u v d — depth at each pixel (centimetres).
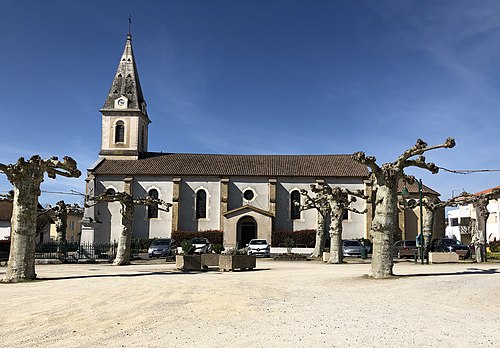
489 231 6106
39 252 3653
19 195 1927
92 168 5278
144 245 5094
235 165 5569
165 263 3312
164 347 791
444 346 784
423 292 1415
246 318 1033
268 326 945
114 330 928
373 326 935
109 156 5691
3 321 1026
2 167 1873
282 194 5375
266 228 5059
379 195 1919
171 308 1175
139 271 2466
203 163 5591
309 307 1168
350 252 4159
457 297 1311
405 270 2281
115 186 5294
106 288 1599
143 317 1059
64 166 1964
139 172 5319
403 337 844
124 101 5791
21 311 1147
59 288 1616
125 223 3164
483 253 3134
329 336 855
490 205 6100
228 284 1703
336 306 1179
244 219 5112
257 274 2144
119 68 5994
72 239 7694
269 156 5838
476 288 1484
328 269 2477
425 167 1948
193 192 5347
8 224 5744
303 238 5094
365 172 5338
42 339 859
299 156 5831
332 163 5609
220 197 5328
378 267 1866
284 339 835
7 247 3356
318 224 3784
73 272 2405
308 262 3300
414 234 5256
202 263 2542
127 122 5769
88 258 3672
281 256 3559
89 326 967
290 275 2058
